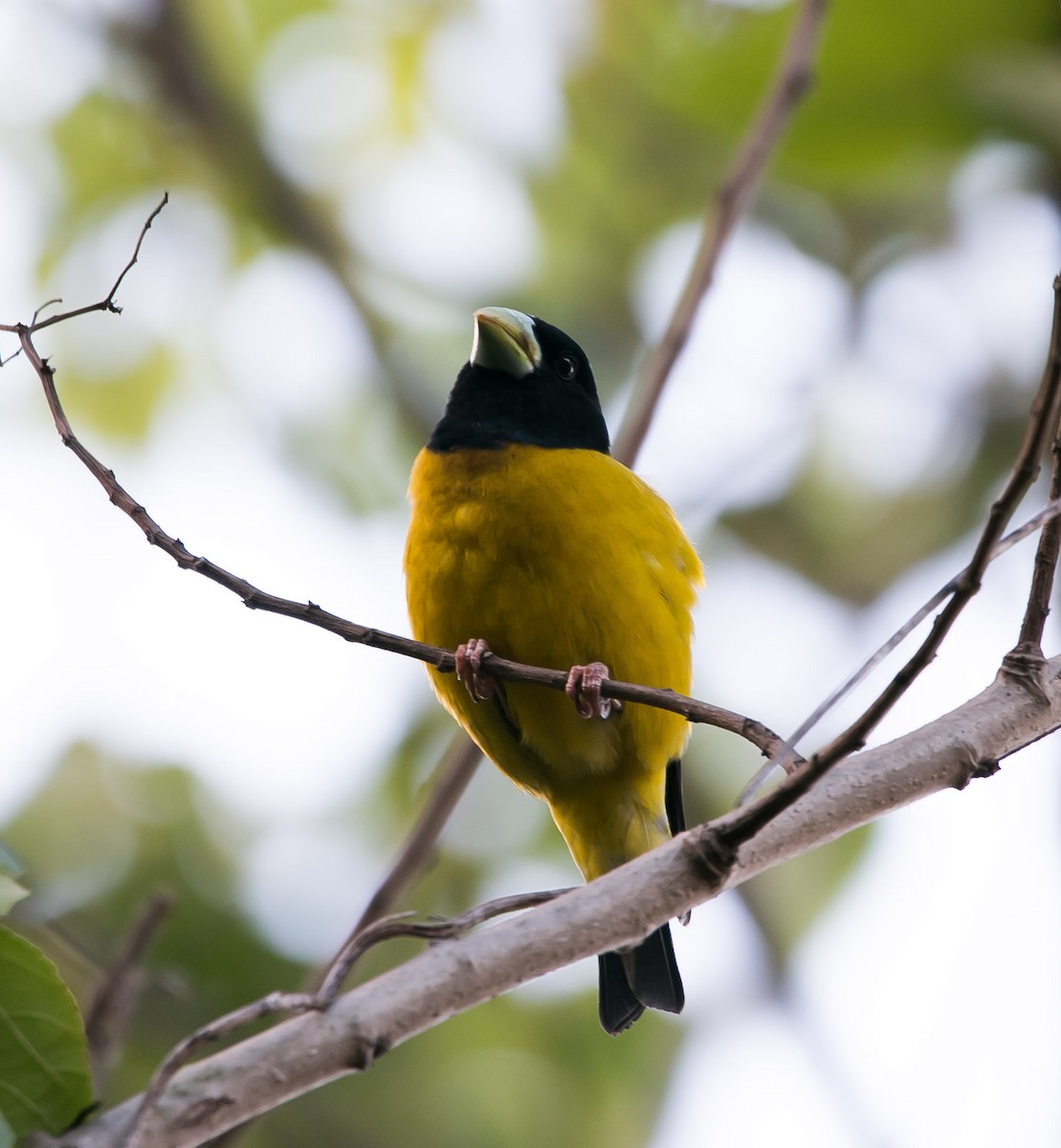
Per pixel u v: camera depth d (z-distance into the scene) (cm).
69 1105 580
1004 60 1045
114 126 1468
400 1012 571
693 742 1206
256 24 1487
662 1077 1170
